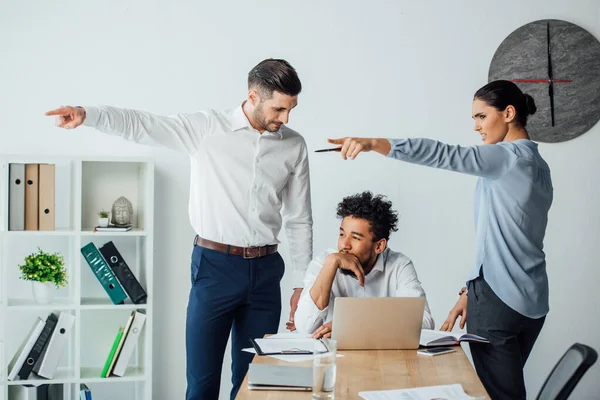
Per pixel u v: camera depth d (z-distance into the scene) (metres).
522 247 2.54
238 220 2.87
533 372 3.75
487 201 2.58
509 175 2.50
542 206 2.59
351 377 1.93
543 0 3.69
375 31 3.66
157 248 3.64
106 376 3.35
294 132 3.01
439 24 3.68
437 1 3.67
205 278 2.89
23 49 3.54
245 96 3.64
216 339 2.92
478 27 3.68
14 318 3.55
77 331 3.30
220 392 3.72
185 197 3.65
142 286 3.53
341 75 3.66
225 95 3.64
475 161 2.45
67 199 3.59
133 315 3.39
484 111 2.67
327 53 3.65
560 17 3.69
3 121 3.53
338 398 1.74
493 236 2.55
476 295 2.59
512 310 2.52
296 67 3.65
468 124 3.69
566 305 3.73
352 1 3.65
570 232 3.73
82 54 3.57
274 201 2.96
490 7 3.67
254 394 1.77
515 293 2.52
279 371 1.92
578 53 3.68
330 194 3.68
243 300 2.92
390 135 3.68
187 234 3.66
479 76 3.69
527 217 2.54
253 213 2.89
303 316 2.47
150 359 3.37
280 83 2.71
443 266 3.71
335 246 3.68
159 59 3.61
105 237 3.61
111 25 3.59
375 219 2.54
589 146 3.71
